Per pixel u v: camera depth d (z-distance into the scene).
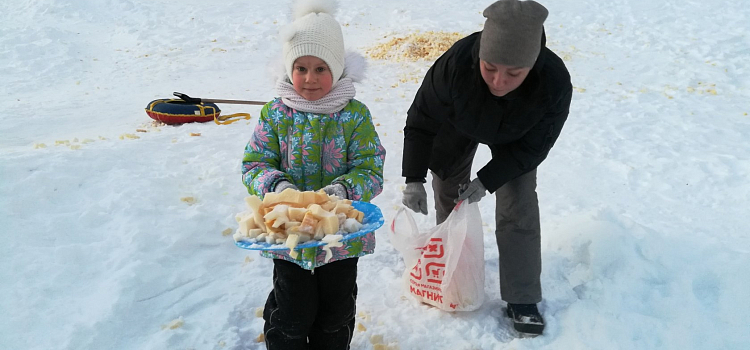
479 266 3.34
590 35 13.20
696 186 5.40
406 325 3.29
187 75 12.20
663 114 7.79
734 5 14.46
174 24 16.30
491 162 3.04
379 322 3.31
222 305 3.48
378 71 11.14
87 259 3.75
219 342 3.12
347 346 2.79
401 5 17.30
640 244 3.85
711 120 7.48
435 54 12.06
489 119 2.79
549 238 4.04
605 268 3.67
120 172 4.98
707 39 12.05
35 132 7.63
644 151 6.35
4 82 11.84
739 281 3.54
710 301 3.48
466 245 3.30
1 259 3.62
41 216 4.14
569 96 2.78
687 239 4.20
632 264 3.67
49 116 8.73
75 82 11.86
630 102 8.45
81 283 3.54
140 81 11.77
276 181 2.55
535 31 2.41
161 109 7.83
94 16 16.75
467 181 3.62
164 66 12.98
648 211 4.87
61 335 3.06
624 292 3.49
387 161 6.21
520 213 3.18
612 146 6.56
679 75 9.92
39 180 4.47
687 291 3.50
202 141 6.55
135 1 17.80
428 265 3.36
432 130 3.11
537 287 3.22
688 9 14.55
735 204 4.98
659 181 5.53
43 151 5.36
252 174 2.63
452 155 3.32
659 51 11.59
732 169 5.74
